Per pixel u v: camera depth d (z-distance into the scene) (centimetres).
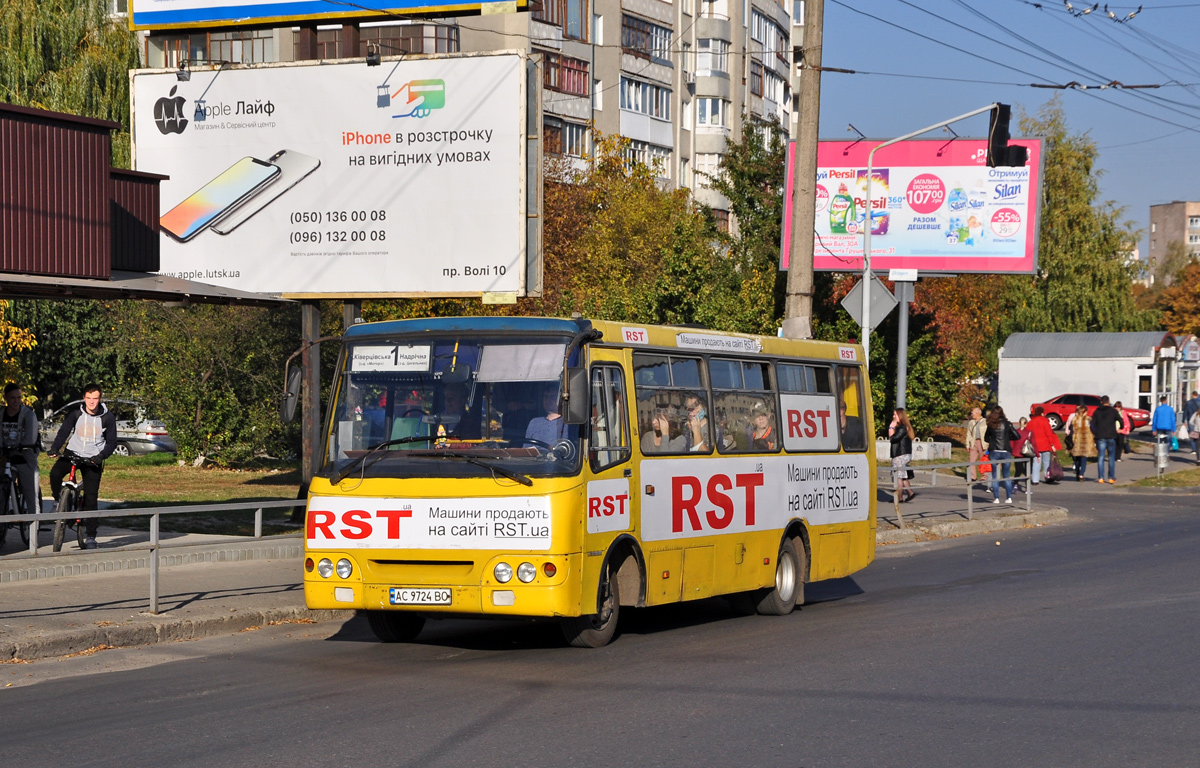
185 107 2025
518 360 1001
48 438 3850
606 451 1030
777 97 7412
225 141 2009
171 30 2103
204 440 3117
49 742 710
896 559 1867
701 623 1243
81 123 1557
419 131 1933
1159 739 722
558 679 901
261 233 1997
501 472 968
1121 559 1764
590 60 5569
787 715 779
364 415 1021
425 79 1927
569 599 965
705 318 2597
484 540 966
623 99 5919
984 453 2845
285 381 1030
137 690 864
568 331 1002
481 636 1138
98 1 3628
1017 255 3769
